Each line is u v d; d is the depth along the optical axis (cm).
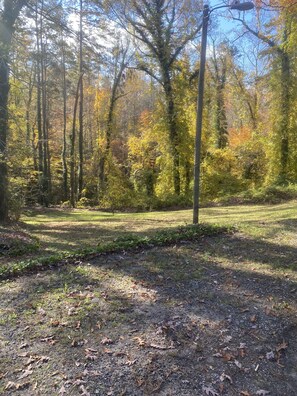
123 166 2744
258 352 316
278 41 1709
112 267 532
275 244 650
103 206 2089
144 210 1834
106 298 417
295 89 1688
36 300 414
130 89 3100
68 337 333
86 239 932
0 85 1019
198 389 268
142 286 455
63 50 1354
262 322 365
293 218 905
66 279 483
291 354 316
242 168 2253
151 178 2308
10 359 300
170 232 722
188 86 1939
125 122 3431
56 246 835
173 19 1822
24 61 1073
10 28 980
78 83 2327
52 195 2795
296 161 1738
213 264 544
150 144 2391
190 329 348
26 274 511
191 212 1451
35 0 984
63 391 262
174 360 301
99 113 2720
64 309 389
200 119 760
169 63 1881
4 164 1066
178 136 1941
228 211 1313
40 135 2314
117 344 322
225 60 2591
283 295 428
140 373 284
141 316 374
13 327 352
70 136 2981
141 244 646
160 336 336
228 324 360
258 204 1482
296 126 1725
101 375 280
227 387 272
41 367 290
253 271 511
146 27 1800
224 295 429
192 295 428
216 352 314
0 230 896
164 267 530
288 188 1545
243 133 2655
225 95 2628
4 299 419
